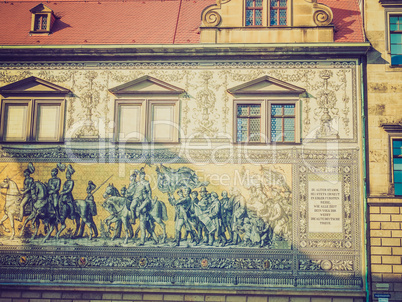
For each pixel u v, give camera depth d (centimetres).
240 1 2334
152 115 2266
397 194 2175
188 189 2203
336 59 2258
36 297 2173
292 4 2316
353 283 2111
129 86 2286
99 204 2220
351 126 2209
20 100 2306
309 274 2123
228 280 2139
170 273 2158
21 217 2231
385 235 2130
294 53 2253
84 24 2512
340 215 2158
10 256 2209
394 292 2097
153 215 2197
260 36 2298
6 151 2275
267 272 2136
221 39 2305
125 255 2181
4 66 2341
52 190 2239
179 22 2475
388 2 2291
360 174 2175
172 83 2283
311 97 2236
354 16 2389
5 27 2527
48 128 2288
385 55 2253
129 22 2505
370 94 2225
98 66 2317
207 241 2169
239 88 2244
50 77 2322
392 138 2197
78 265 2186
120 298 2152
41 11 2492
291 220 2162
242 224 2169
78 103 2295
